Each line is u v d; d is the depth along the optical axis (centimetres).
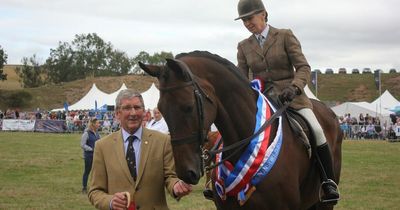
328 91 8219
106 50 11544
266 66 530
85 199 1088
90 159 1184
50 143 2744
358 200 1090
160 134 453
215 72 443
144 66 403
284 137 480
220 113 443
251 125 459
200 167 391
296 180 479
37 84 10650
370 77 8706
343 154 2266
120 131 452
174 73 396
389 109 3922
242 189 449
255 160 448
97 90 4319
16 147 2455
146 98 3544
